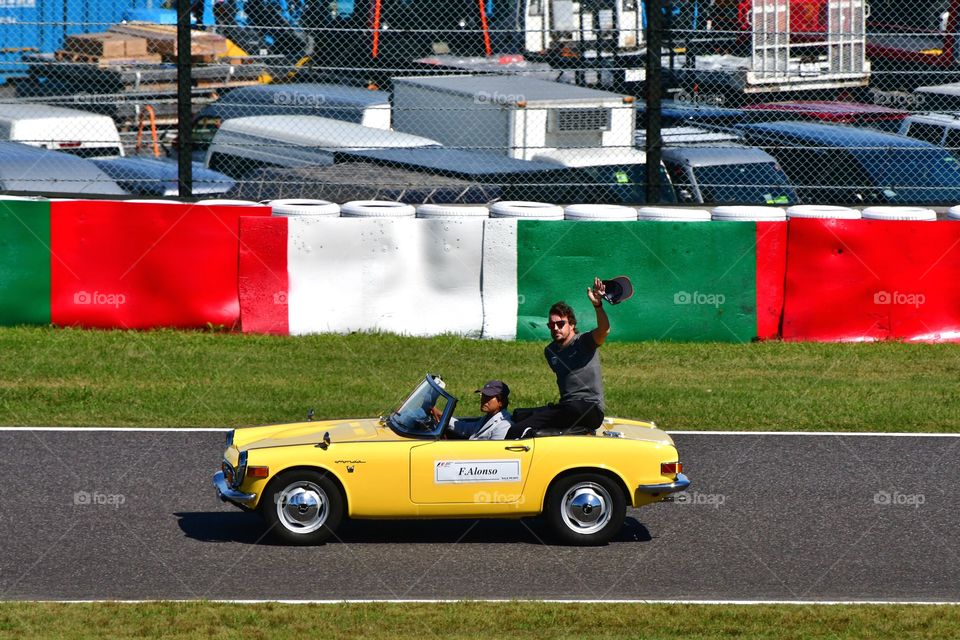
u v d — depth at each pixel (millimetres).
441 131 70562
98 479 35156
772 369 48656
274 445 30062
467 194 61250
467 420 32062
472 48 79062
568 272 52219
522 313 52188
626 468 30016
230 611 24859
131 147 74250
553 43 78438
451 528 31688
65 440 38844
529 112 66750
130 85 75000
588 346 31484
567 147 62531
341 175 62250
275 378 45719
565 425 31469
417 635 23625
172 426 40500
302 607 25188
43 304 51031
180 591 26719
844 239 52250
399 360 48344
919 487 35594
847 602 26328
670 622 24562
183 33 55469
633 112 68562
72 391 43531
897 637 23891
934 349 51750
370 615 24734
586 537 30250
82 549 29484
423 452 29641
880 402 44312
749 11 74188
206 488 34625
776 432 41156
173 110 76000
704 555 29797
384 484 29609
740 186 62656
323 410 41906
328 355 48719
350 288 51781
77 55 74125
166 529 31094
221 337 50750
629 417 42031
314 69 73438
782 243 52375
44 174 61250
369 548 29875
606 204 60312
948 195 65562
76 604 25219
